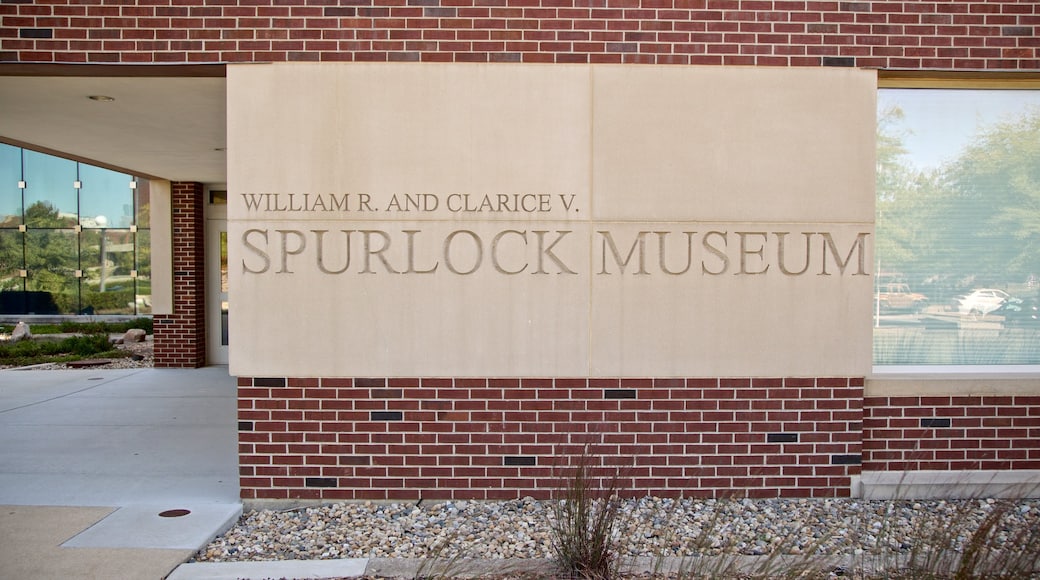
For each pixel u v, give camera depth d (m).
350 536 4.54
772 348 5.09
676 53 5.03
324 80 4.97
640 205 5.02
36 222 21.58
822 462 5.14
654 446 5.09
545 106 5.01
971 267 5.47
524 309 5.03
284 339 5.00
